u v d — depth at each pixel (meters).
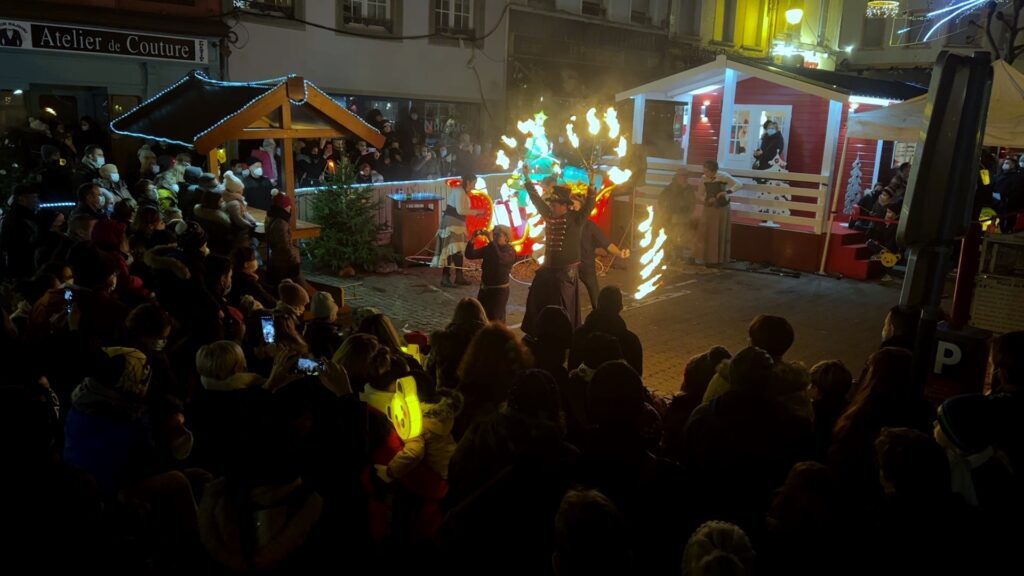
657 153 18.20
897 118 11.91
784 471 3.12
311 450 3.23
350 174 11.94
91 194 7.24
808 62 27.55
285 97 8.76
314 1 16.95
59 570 2.21
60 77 13.43
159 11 14.40
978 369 4.80
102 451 3.21
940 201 2.99
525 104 21.34
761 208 14.25
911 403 3.24
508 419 2.79
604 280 12.13
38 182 10.34
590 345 3.90
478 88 20.45
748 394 3.18
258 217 10.16
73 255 4.80
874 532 2.42
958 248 12.77
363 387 3.58
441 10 19.45
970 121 2.92
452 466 3.07
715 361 4.29
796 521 2.40
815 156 15.16
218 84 9.75
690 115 16.88
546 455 2.71
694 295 11.35
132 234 6.92
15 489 2.20
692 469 3.22
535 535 2.62
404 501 3.55
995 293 5.91
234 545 2.99
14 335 3.87
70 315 3.93
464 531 2.65
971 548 2.39
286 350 3.35
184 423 4.58
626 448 2.88
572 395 3.80
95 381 3.25
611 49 23.31
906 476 2.39
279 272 8.16
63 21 13.17
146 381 3.35
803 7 28.27
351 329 5.37
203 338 5.00
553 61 21.89
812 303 11.03
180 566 3.29
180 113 9.21
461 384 3.82
